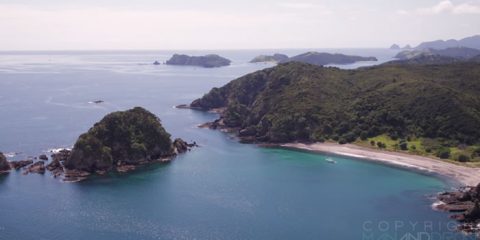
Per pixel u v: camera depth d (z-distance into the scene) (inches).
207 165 7278.5
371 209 5344.5
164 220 5014.8
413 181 6368.1
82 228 4776.1
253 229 4788.4
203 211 5290.4
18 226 4810.5
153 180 6476.4
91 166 6830.7
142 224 4899.1
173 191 5994.1
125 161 7244.1
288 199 5689.0
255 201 5615.2
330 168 7071.9
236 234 4662.9
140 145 7406.5
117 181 6417.3
